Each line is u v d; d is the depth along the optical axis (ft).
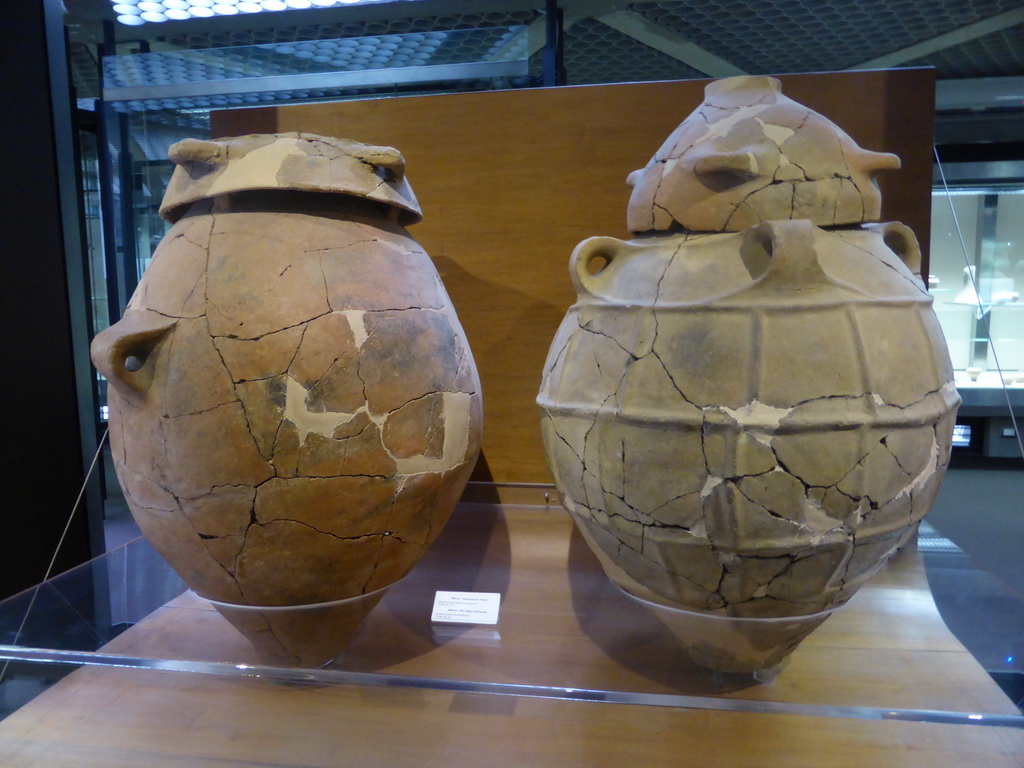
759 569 3.24
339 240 3.57
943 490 6.82
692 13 5.69
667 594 3.54
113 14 5.91
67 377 5.69
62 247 5.57
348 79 5.98
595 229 5.64
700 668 3.99
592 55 6.40
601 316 3.53
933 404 3.25
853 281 3.22
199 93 6.00
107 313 6.56
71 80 5.85
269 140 3.69
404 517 3.63
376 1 5.74
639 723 3.71
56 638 4.32
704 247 3.42
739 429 3.03
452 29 6.23
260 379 3.27
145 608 4.79
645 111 5.51
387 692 3.96
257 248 3.44
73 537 5.85
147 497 3.50
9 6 5.30
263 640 3.91
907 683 3.84
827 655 4.12
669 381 3.17
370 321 3.45
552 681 3.89
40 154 5.46
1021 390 6.14
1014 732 3.61
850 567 3.33
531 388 5.84
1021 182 6.20
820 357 3.05
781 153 3.45
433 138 5.78
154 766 3.53
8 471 5.72
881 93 5.27
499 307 5.82
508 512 5.92
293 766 3.50
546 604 4.72
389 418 3.44
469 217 5.79
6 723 3.86
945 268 6.53
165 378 3.35
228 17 5.99
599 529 3.55
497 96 5.66
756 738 3.59
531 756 3.48
